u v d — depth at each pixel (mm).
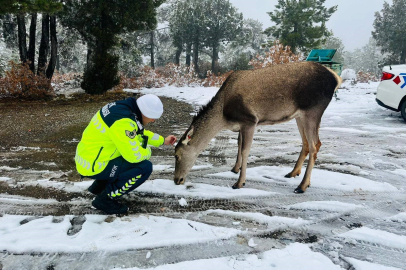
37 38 30625
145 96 3346
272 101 4129
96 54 15375
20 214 3586
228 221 3449
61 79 25172
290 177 4691
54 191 4191
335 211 3662
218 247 2959
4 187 4301
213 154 5953
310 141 4156
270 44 30469
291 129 7977
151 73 19391
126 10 14883
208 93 14156
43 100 13578
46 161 5371
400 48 40031
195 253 2865
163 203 3900
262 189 4305
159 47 40406
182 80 19172
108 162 3340
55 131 7559
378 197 4031
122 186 3443
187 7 35031
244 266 2672
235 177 4738
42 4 10281
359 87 14109
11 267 2660
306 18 29375
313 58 12602
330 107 10656
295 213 3635
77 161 3381
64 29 18359
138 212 3668
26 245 2920
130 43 22969
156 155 5863
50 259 2768
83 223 3381
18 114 9945
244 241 3064
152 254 2846
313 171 4922
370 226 3328
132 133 3193
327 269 2625
